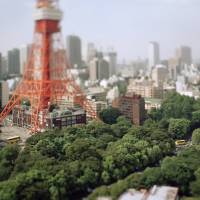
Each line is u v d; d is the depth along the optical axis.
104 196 191.12
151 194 192.88
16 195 188.38
